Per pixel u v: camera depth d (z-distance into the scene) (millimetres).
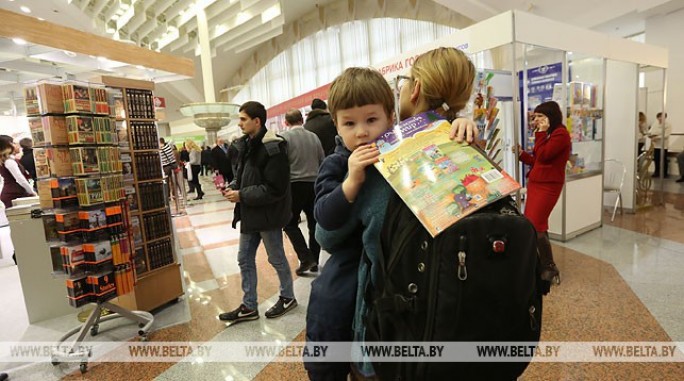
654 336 1995
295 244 3182
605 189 4637
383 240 741
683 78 7105
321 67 13156
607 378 1691
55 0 8211
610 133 4961
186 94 17109
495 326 640
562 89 3701
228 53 15258
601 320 2186
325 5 12477
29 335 2500
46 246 2715
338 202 782
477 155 750
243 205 2332
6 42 2580
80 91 2045
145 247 2619
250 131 2289
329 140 3586
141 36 11094
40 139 2080
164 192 2750
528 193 2773
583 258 3230
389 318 708
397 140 783
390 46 10703
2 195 4219
